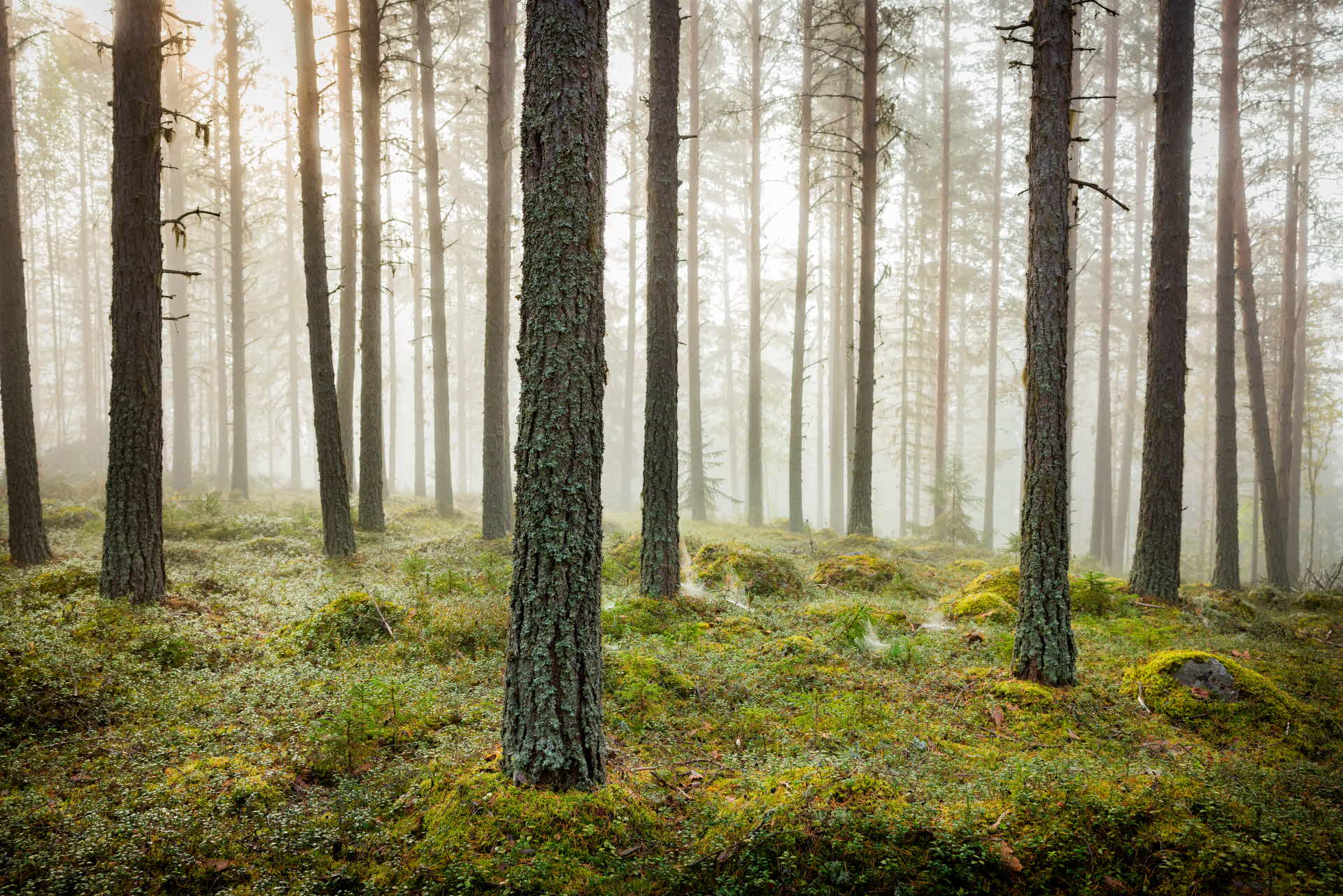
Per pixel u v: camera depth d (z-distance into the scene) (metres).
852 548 16.00
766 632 8.54
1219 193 15.57
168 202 25.86
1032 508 7.01
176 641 6.95
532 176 4.55
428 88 18.91
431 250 19.34
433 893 3.54
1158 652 7.98
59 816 4.02
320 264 12.57
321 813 4.32
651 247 10.16
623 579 10.92
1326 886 3.53
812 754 5.19
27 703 5.24
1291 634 9.65
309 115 12.55
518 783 4.37
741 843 3.92
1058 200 7.10
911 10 16.72
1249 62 16.59
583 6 4.52
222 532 14.09
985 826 4.06
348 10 20.05
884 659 7.60
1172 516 10.93
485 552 12.71
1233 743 5.84
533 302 4.51
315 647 7.34
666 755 5.31
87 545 12.41
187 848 3.85
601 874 3.77
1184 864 3.70
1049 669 6.84
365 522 15.48
